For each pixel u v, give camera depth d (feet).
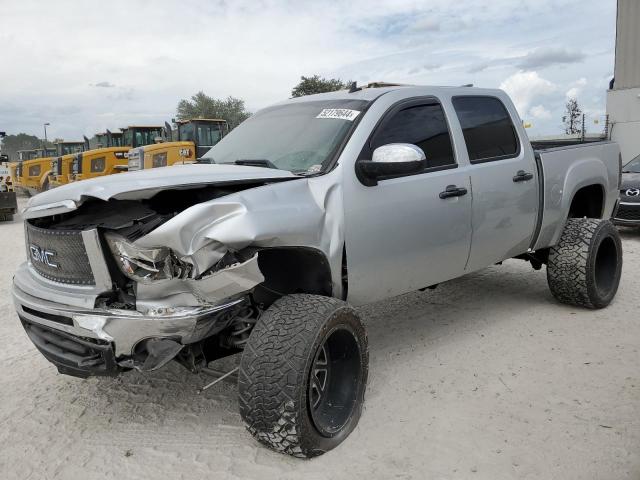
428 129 13.71
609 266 18.17
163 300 9.66
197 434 11.48
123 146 73.97
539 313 17.71
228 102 187.11
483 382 13.07
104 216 10.52
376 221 12.02
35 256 11.59
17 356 16.10
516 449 10.34
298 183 11.16
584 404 11.82
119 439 11.44
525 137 16.38
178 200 10.42
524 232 16.16
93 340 9.98
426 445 10.61
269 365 9.72
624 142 63.16
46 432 11.84
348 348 11.16
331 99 13.98
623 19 62.23
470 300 19.45
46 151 110.52
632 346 14.73
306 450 10.05
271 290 11.62
